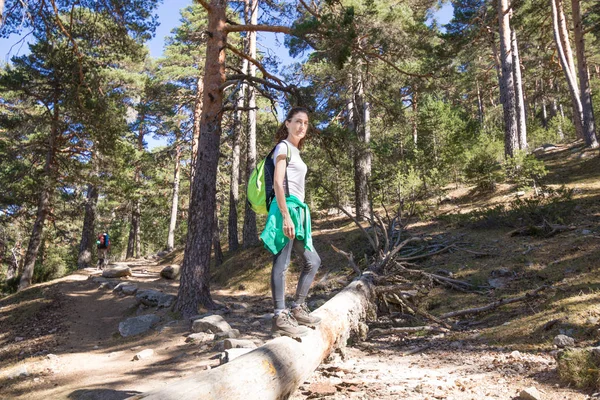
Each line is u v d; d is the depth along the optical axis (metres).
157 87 26.19
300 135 3.23
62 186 20.78
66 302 14.07
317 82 17.42
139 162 27.91
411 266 10.38
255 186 3.11
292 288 12.81
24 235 30.44
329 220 21.31
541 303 6.39
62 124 19.66
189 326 8.96
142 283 15.84
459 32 20.86
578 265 7.66
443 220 14.24
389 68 16.28
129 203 33.03
